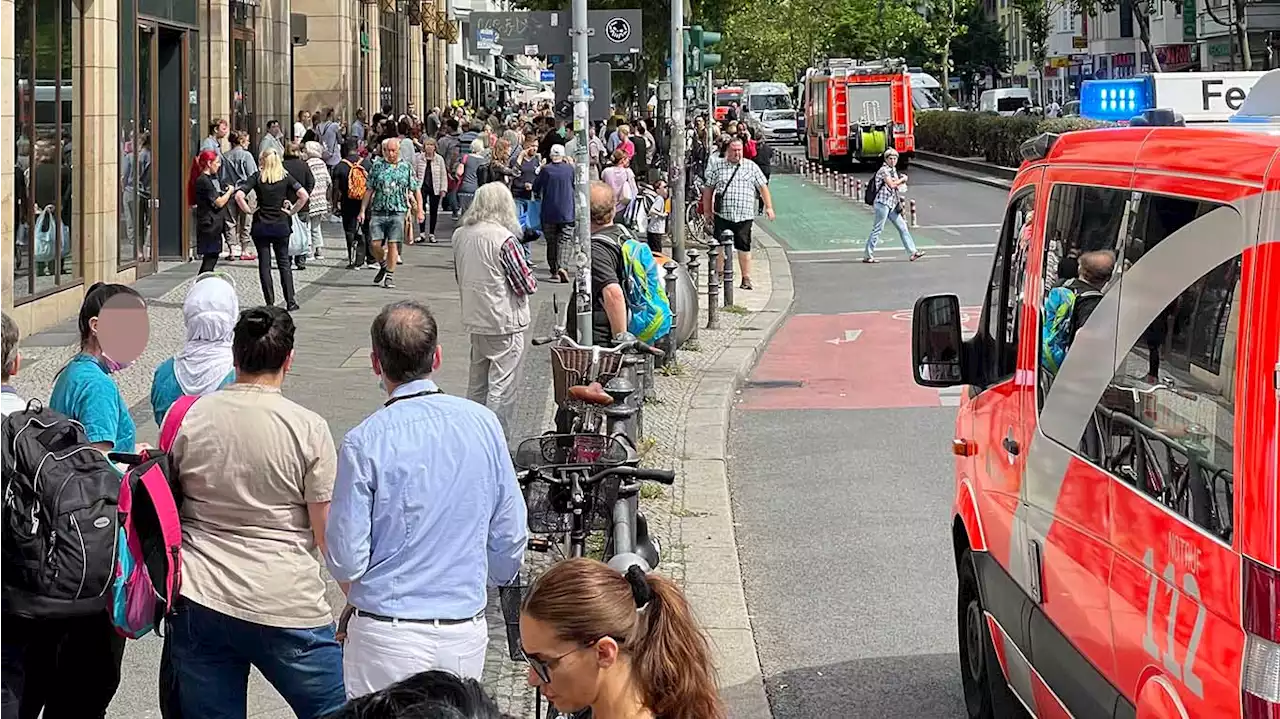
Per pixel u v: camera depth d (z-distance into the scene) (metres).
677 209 21.55
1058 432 5.17
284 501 5.11
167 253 23.69
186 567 5.07
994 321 6.18
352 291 20.34
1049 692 5.27
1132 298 4.55
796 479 11.55
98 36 19.06
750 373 16.30
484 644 4.95
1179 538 4.07
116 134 19.67
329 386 14.02
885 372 16.06
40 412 5.16
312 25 38.34
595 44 12.52
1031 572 5.46
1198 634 3.94
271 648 5.11
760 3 69.94
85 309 5.92
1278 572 3.60
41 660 5.25
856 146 52.38
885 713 6.97
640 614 3.30
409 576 4.81
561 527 6.25
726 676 7.23
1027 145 5.94
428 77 57.28
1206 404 3.96
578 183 10.59
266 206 17.97
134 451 6.04
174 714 5.21
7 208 16.02
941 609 8.45
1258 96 5.11
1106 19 71.75
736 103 77.75
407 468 4.79
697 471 11.23
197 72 24.48
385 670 4.77
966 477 6.57
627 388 7.58
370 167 22.44
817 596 8.73
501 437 4.99
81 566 5.02
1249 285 3.78
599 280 10.55
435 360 5.01
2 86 15.84
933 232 31.45
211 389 6.15
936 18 83.19
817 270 25.75
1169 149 4.45
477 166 27.95
